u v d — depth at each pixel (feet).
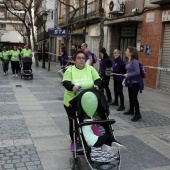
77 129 13.52
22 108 26.68
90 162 12.40
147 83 45.73
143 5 47.11
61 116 24.02
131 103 24.89
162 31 42.37
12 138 18.21
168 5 40.24
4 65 55.88
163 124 22.63
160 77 43.24
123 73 26.99
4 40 212.84
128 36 54.13
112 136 12.91
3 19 208.33
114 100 29.35
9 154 15.65
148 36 45.73
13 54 52.90
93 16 63.46
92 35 69.82
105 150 12.14
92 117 13.57
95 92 13.69
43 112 25.30
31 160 14.97
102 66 29.48
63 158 15.38
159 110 27.84
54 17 116.88
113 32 58.70
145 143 18.03
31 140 17.94
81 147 13.62
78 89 13.89
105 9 61.52
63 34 66.59
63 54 43.68
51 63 106.01
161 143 18.12
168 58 41.45
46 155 15.69
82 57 14.55
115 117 24.25
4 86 40.63
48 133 19.43
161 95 37.32
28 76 50.62
